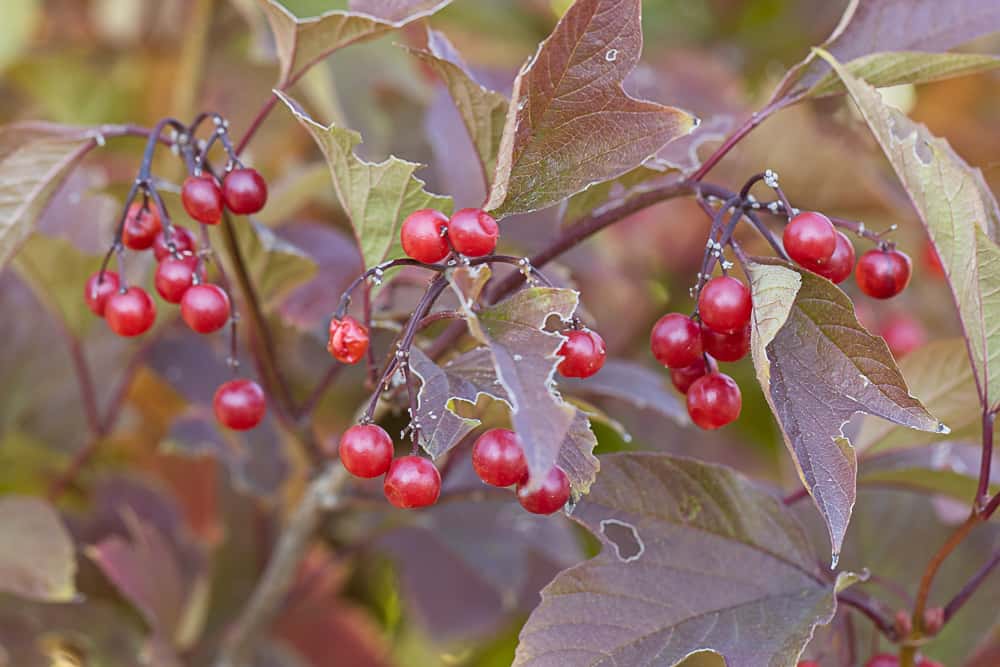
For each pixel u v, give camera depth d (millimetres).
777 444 733
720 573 515
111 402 646
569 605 505
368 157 674
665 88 735
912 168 500
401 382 501
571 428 484
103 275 532
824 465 478
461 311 480
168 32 815
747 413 735
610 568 510
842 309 482
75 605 615
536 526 643
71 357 644
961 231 501
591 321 573
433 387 482
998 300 501
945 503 583
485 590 678
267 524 647
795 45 867
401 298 574
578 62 485
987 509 511
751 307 482
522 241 634
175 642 619
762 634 504
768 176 490
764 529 519
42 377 642
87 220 618
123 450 672
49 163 535
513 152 493
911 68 510
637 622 505
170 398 674
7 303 642
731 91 759
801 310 486
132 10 814
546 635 502
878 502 586
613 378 588
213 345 627
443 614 675
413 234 482
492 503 644
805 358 486
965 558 580
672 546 515
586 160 495
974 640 573
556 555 643
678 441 718
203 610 627
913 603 549
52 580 581
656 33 891
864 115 498
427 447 476
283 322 599
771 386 483
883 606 532
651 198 509
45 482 654
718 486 520
